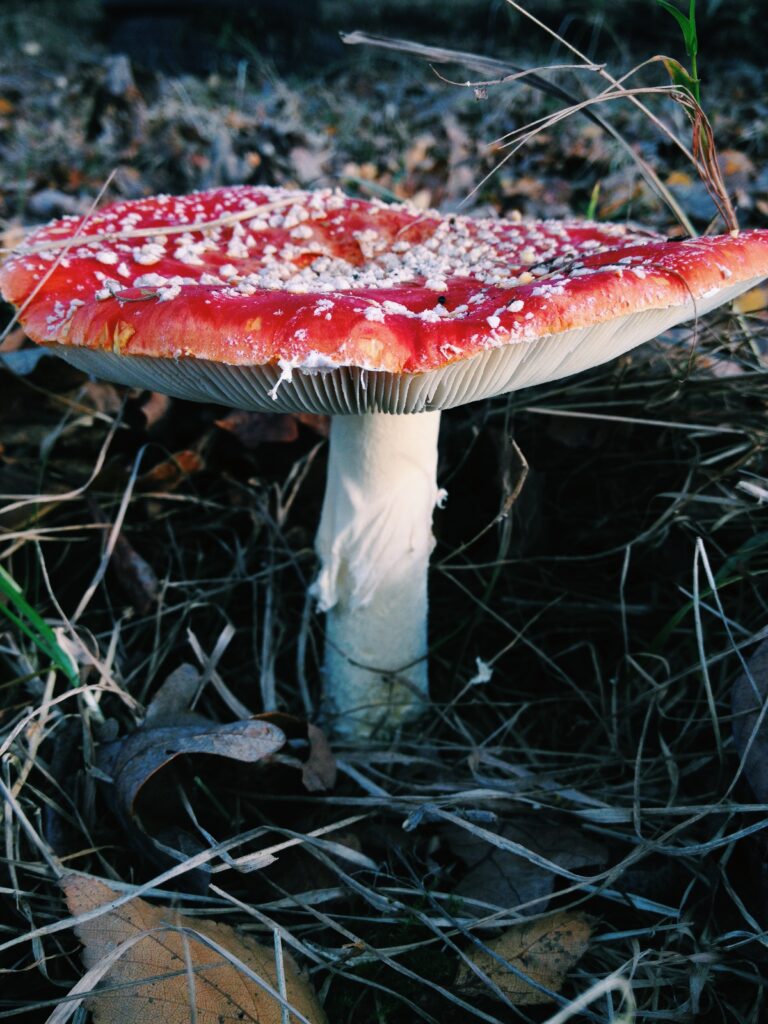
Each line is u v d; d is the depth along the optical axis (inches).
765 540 6.0
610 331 4.6
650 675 6.5
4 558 7.2
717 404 7.5
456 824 5.6
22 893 4.8
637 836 5.2
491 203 13.0
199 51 26.3
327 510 6.2
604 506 7.8
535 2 28.2
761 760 5.0
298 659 6.8
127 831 5.2
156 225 6.0
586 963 4.9
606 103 16.6
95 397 7.9
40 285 5.0
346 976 4.6
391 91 23.7
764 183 11.6
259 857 4.9
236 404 5.2
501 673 7.2
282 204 6.3
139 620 7.1
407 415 5.7
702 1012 4.6
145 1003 4.3
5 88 23.5
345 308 4.1
